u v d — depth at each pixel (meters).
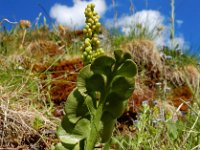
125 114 0.27
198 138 0.17
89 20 0.11
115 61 0.10
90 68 0.10
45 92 0.26
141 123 0.18
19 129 0.19
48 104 0.24
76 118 0.10
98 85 0.10
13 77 0.23
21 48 0.33
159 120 0.19
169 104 0.30
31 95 0.23
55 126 0.20
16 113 0.20
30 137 0.20
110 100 0.10
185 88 0.35
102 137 0.10
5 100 0.20
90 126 0.10
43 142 0.20
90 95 0.10
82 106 0.10
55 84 0.27
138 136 0.17
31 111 0.21
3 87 0.21
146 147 0.17
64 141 0.10
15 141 0.19
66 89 0.27
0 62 0.27
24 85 0.23
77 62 0.31
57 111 0.24
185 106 0.30
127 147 0.18
